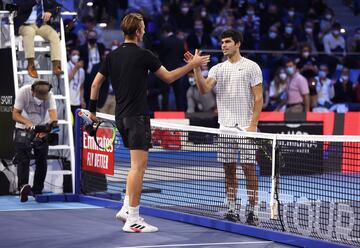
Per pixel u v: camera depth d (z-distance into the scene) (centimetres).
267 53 2138
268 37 2230
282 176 1027
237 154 969
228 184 980
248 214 948
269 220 938
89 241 848
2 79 1303
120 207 1115
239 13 2295
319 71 2152
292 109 2000
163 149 1288
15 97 1250
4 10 1300
